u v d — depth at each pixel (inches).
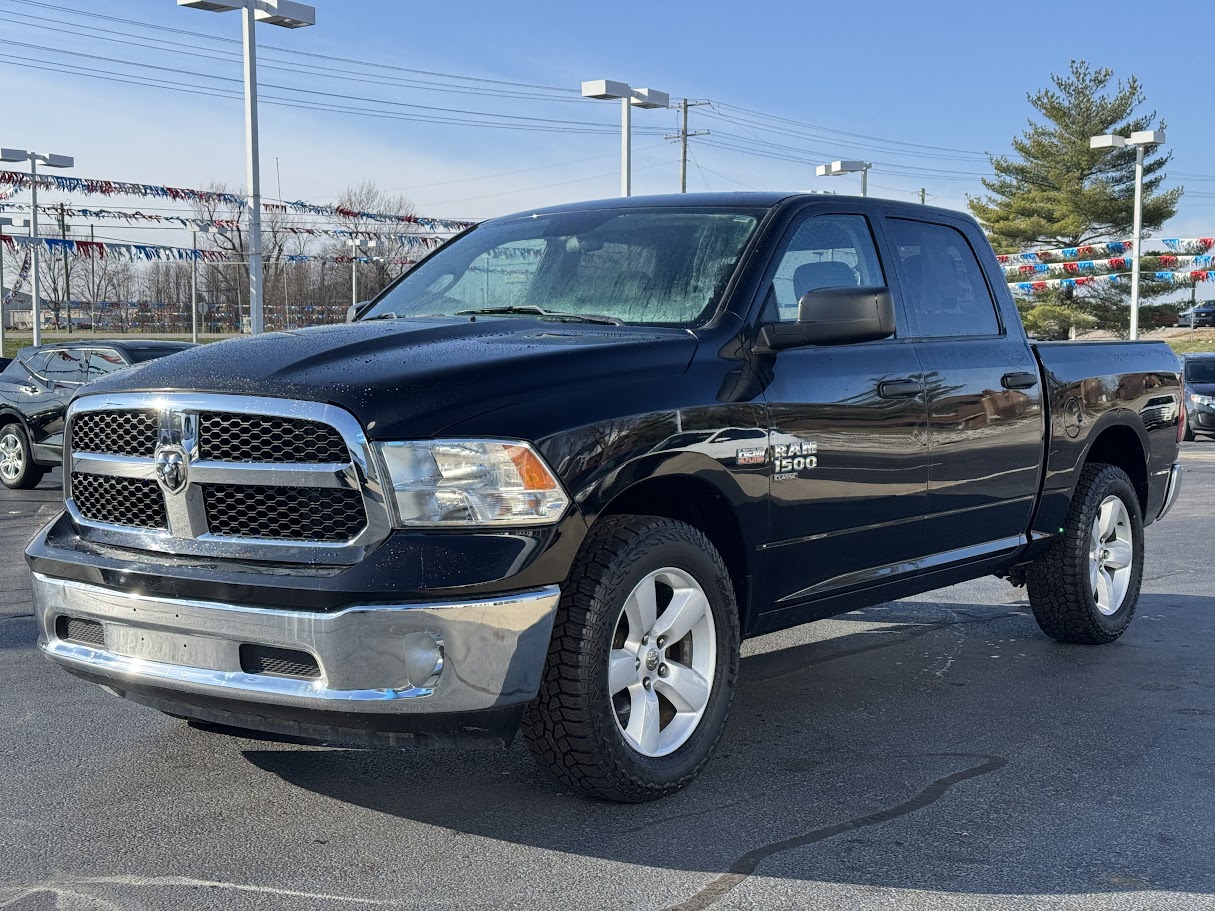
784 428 159.6
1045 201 1882.4
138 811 142.5
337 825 138.5
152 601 132.3
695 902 119.0
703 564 148.8
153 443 137.3
